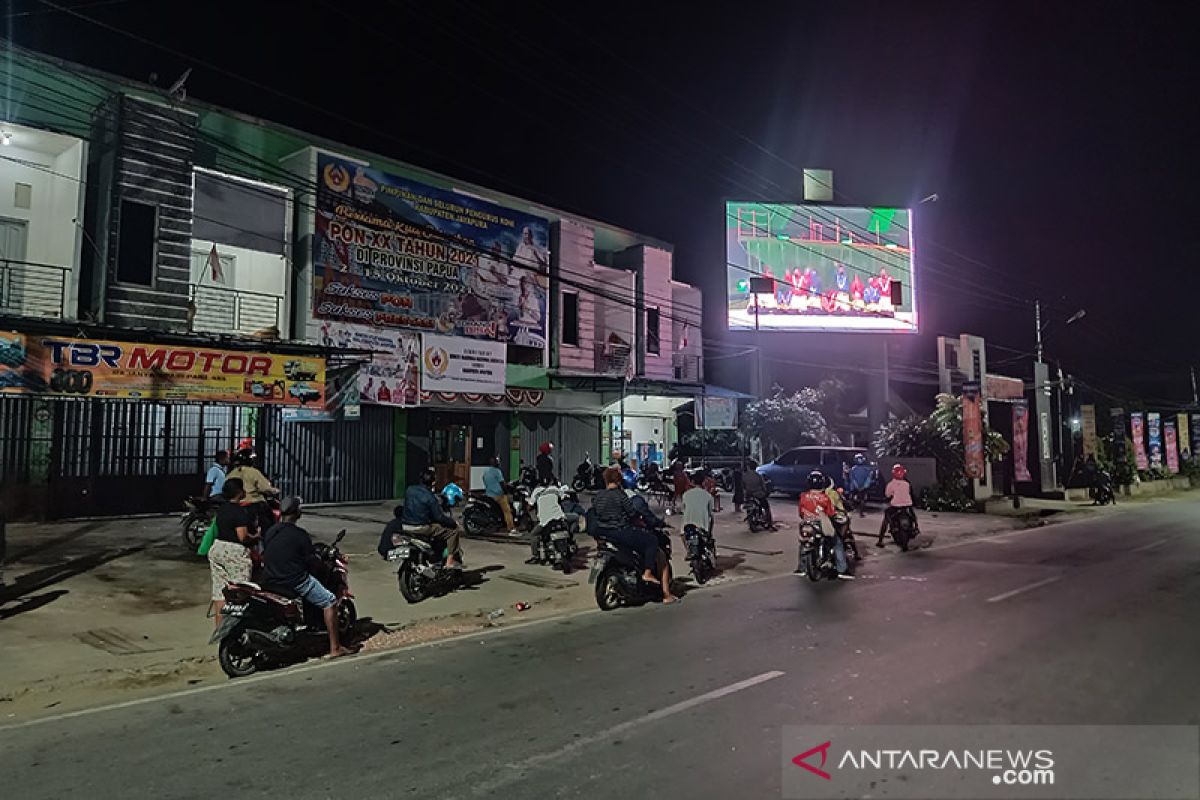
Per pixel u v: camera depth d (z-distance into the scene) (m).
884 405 36.16
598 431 27.03
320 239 19.30
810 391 34.88
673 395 27.25
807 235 35.09
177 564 11.91
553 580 11.70
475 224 22.70
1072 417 33.62
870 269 35.59
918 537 17.38
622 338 27.39
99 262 16.00
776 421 32.69
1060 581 11.50
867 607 9.68
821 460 25.72
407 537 10.23
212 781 4.67
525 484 17.09
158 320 16.36
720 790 4.35
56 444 15.90
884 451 26.78
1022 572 12.46
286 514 7.61
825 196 35.94
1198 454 44.97
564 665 7.20
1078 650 7.37
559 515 12.62
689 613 9.51
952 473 25.30
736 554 14.70
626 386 24.66
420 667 7.24
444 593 10.73
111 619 8.91
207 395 14.98
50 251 16.31
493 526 16.14
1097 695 5.96
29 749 5.27
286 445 19.20
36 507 15.59
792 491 25.91
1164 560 13.75
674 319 29.36
